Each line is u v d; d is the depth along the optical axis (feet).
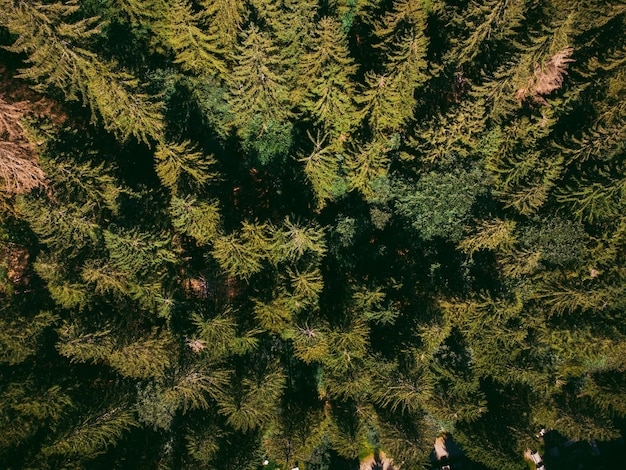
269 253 109.50
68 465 100.99
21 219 113.80
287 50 112.37
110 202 107.24
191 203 100.63
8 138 97.50
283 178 130.41
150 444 113.80
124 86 102.73
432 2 123.03
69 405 103.65
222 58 121.90
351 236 122.31
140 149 125.18
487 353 115.34
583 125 114.62
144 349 100.12
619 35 114.73
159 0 112.68
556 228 108.88
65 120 112.88
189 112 122.72
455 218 113.70
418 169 117.50
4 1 89.40
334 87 110.52
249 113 116.47
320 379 126.11
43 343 106.63
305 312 109.70
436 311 108.88
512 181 112.88
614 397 117.29
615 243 112.68
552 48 104.47
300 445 107.65
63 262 102.73
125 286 105.50
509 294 107.14
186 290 113.19
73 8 96.12
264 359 111.96
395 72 107.45
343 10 125.59
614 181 102.42
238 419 105.19
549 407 115.85
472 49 115.34
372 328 115.75
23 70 99.60
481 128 108.78
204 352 106.22
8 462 99.76
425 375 105.81
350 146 119.34
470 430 116.78
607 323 112.57
